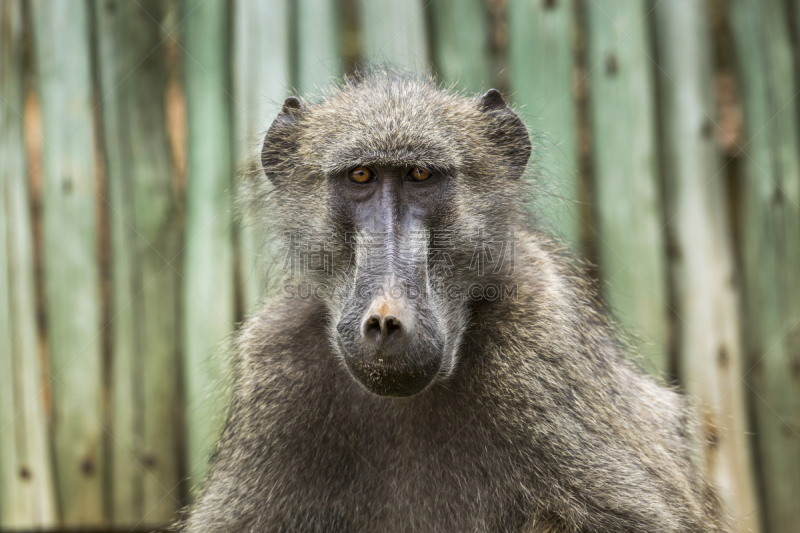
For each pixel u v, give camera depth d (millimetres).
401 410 5562
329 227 5652
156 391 9031
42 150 9078
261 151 6309
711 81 9102
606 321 6484
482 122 5945
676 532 5414
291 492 5605
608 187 9078
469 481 5453
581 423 5406
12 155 9078
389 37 9047
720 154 9156
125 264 9078
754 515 8867
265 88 9062
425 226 5398
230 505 5730
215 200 9086
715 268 9094
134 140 9102
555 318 5629
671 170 9102
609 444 5465
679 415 6785
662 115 9094
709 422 8836
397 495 5574
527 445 5355
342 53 9047
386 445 5621
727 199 9164
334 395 5648
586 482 5312
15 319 9039
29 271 9070
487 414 5426
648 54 9062
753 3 9164
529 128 6660
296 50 9055
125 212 9094
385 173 5469
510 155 6117
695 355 9062
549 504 5324
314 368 5691
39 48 9078
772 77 9172
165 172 9125
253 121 9031
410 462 5570
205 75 9078
